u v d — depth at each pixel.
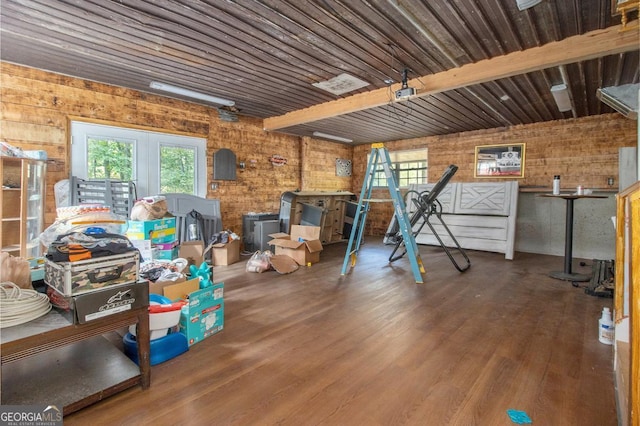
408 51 3.45
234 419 1.62
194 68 3.96
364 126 6.87
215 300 2.62
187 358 2.23
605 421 1.62
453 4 2.62
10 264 1.74
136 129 4.89
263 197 6.96
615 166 5.68
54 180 4.14
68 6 2.65
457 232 6.67
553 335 2.63
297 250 5.16
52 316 1.66
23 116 3.91
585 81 4.23
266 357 2.25
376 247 7.09
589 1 2.60
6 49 3.46
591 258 5.84
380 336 2.60
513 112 5.70
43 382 1.76
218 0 2.56
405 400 1.79
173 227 3.91
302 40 3.21
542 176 6.41
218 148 6.02
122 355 2.07
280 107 5.77
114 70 4.05
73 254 1.63
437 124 6.66
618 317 2.07
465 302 3.44
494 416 1.66
